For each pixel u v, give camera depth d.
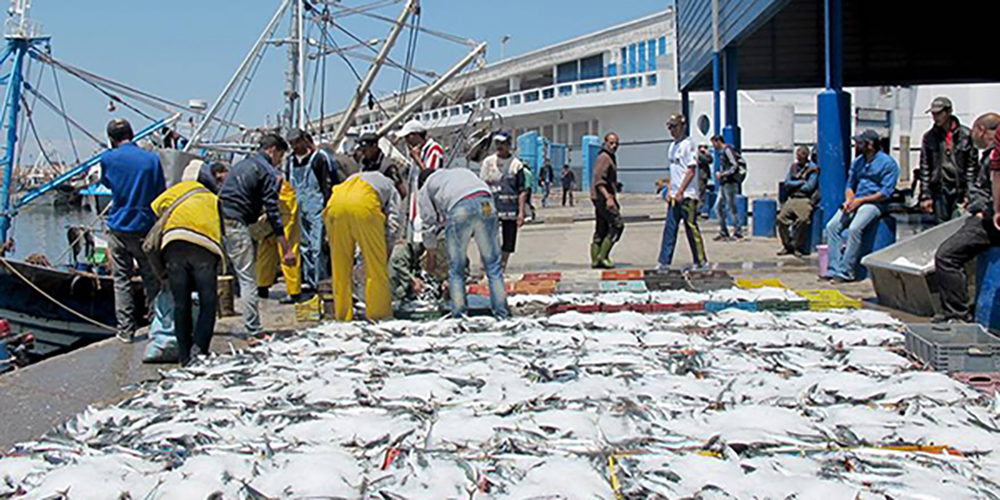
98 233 16.42
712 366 4.95
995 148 6.08
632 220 21.05
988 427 3.77
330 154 9.85
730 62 18.06
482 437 3.77
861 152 9.23
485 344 5.75
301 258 9.88
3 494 3.37
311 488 3.24
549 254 13.51
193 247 6.23
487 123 14.98
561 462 3.39
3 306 12.25
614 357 5.16
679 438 3.68
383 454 3.63
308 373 5.04
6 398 5.68
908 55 21.02
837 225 9.45
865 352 5.20
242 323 8.15
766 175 31.30
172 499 3.21
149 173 7.17
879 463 3.33
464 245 6.94
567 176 31.02
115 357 6.83
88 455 3.70
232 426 4.04
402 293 7.87
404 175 10.48
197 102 19.12
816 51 21.11
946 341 5.40
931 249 7.67
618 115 43.34
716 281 8.55
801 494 3.04
